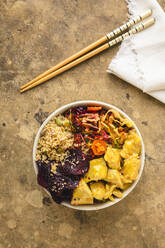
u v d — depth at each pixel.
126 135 0.50
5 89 0.56
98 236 0.56
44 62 0.56
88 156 0.50
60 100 0.55
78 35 0.56
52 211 0.56
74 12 0.56
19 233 0.56
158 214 0.56
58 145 0.50
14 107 0.55
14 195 0.55
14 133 0.55
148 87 0.54
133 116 0.56
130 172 0.49
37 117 0.55
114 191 0.50
